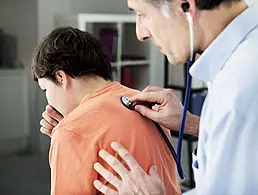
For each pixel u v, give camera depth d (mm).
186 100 991
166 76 3340
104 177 939
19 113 3732
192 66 823
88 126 983
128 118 1023
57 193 978
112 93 1094
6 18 3803
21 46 3699
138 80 3773
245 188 759
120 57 3566
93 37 1142
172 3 785
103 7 4008
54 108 1196
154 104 1119
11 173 3285
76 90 1099
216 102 787
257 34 783
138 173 922
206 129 811
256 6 838
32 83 3682
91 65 1093
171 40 825
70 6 3756
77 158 963
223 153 761
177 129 1125
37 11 3555
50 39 1100
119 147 954
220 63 798
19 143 3756
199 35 803
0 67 3732
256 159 748
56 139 997
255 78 741
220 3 773
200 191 805
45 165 3469
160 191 922
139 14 850
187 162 3098
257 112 735
